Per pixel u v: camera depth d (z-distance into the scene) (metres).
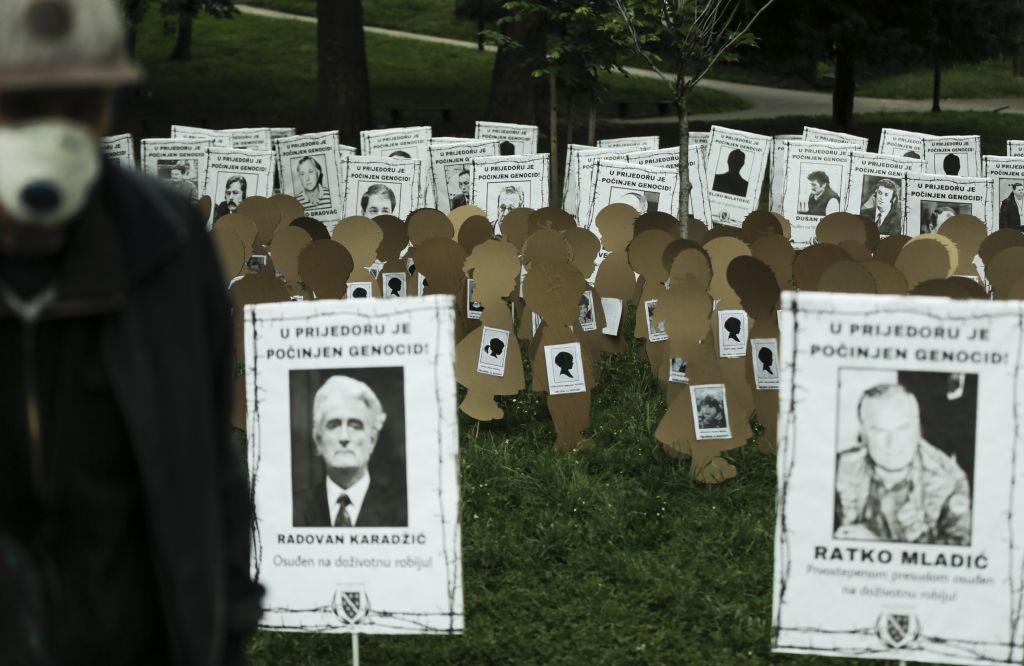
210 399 1.89
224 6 32.09
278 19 49.47
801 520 3.81
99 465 1.81
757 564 5.62
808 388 3.77
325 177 13.20
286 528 4.09
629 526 6.10
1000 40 25.33
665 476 6.68
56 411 1.77
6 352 1.75
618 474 6.77
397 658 4.77
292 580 4.10
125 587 1.84
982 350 3.70
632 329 9.73
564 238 7.95
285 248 7.93
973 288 5.80
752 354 6.77
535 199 10.77
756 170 12.30
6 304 1.74
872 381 3.75
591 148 12.05
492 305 7.23
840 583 3.82
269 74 40.16
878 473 3.77
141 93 34.44
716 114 35.25
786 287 7.81
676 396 6.92
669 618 5.10
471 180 10.76
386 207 11.74
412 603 4.06
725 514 6.18
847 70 28.33
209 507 1.88
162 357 1.82
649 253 7.79
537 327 8.28
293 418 4.07
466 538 5.91
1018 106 39.56
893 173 11.73
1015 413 3.71
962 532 3.75
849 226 9.06
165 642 1.91
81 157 1.69
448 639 4.90
